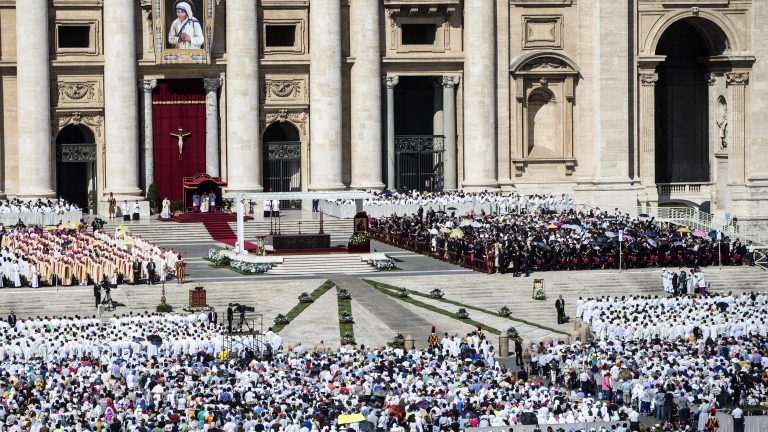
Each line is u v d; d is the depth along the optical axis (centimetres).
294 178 15600
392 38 15438
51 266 11181
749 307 10488
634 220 14100
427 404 7194
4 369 8144
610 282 11850
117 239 12300
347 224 14088
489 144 15388
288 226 14025
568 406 7362
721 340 9494
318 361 8362
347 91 15412
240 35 14975
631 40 15525
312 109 15225
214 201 14812
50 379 7819
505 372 8325
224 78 15150
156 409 7169
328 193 12750
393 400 7281
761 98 15838
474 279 11656
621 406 7938
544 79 15562
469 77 15388
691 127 16625
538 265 12150
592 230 13000
